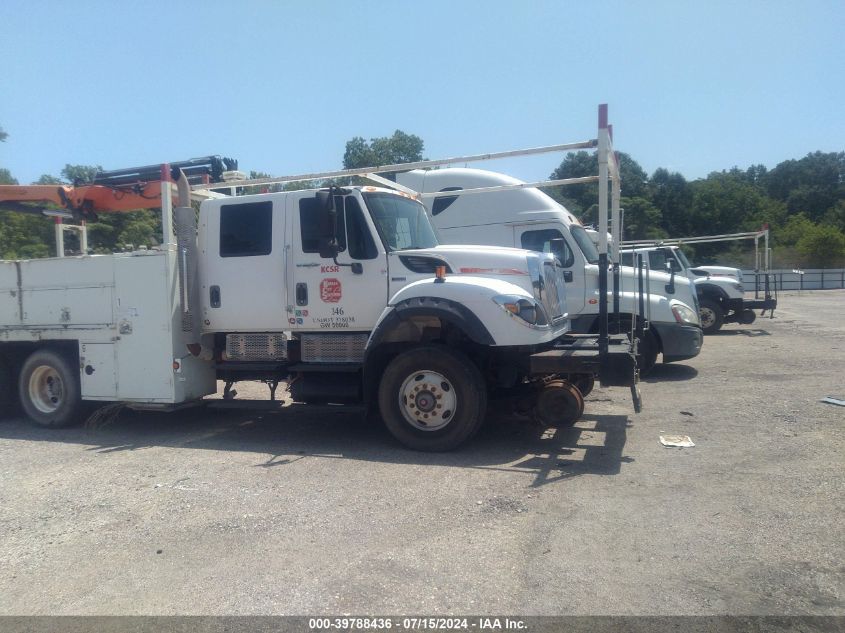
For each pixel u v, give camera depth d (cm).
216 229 786
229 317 782
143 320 792
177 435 805
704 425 779
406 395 693
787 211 8125
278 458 685
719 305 1805
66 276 835
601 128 677
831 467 600
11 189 981
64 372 846
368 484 589
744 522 482
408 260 717
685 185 6112
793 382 1029
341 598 391
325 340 755
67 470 666
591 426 790
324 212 702
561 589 395
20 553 470
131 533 498
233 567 437
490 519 501
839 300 3275
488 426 797
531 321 659
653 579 404
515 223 1162
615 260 811
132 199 938
